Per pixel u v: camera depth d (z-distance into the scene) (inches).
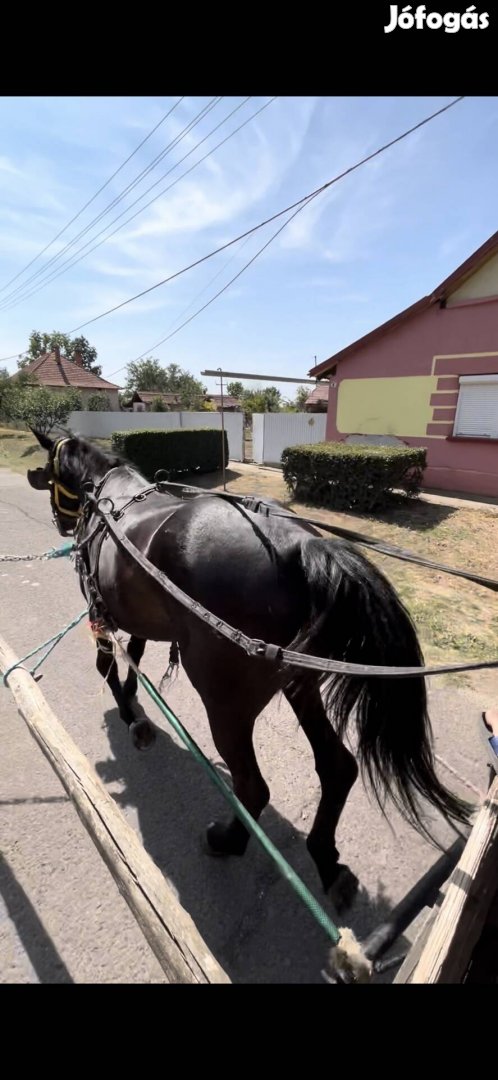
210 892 82.1
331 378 484.4
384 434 451.5
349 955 44.5
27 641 171.0
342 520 323.3
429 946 44.8
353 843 90.7
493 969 51.5
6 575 237.1
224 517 80.8
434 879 67.1
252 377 445.7
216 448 555.2
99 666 120.2
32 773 108.2
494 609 186.5
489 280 361.7
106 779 107.4
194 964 42.6
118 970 69.6
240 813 60.0
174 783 106.0
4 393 1025.5
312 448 375.6
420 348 411.5
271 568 72.1
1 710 131.8
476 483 397.4
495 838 53.0
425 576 221.5
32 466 634.2
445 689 137.3
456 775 105.0
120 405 1569.9
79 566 113.2
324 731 80.0
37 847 89.4
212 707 77.5
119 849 52.6
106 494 116.4
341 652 66.5
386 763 66.9
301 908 79.4
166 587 74.2
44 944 73.4
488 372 374.3
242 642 62.4
